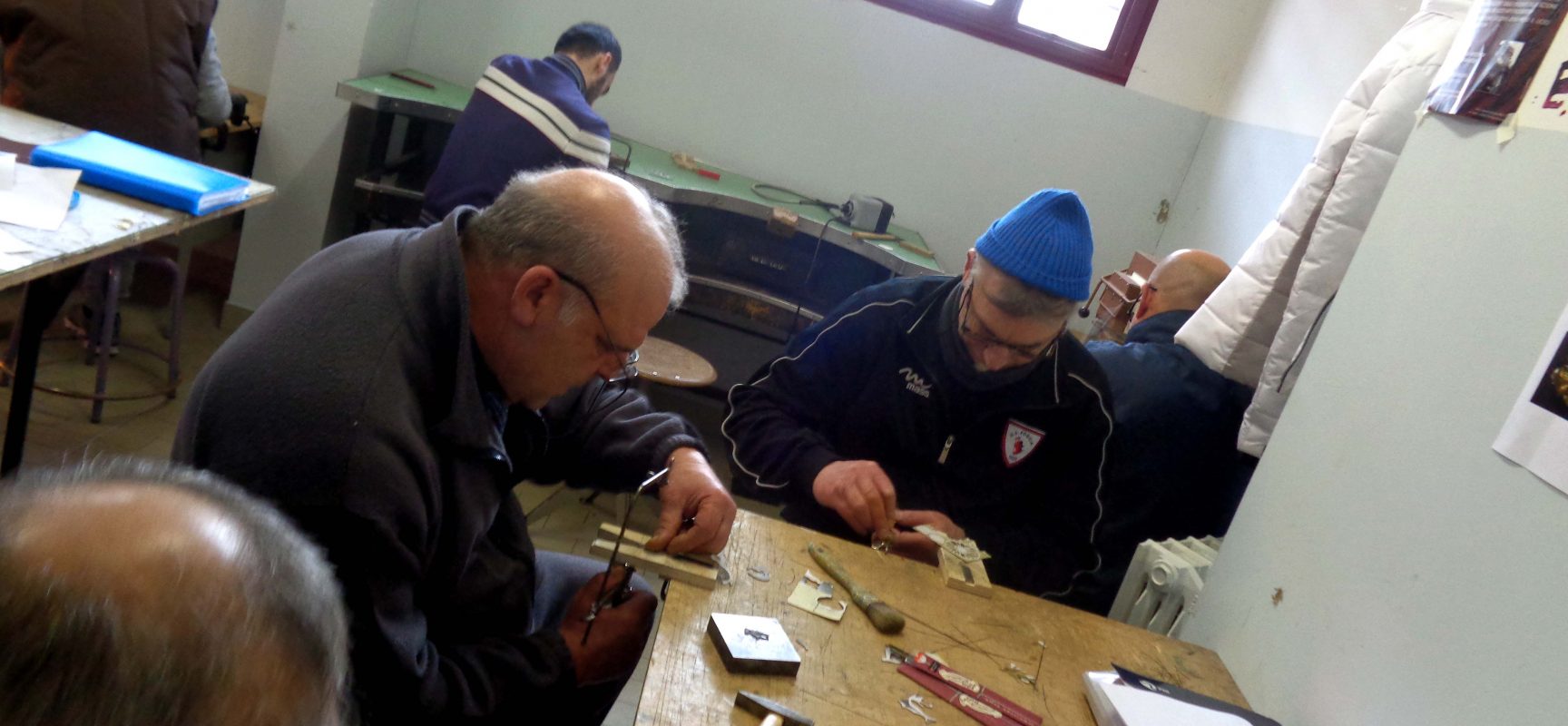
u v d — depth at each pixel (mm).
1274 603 1515
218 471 1102
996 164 4184
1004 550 1902
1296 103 3270
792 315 3760
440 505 1197
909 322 1957
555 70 3010
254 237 3781
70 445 2711
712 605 1315
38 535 392
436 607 1310
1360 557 1361
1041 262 1738
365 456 1092
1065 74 4070
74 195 1815
